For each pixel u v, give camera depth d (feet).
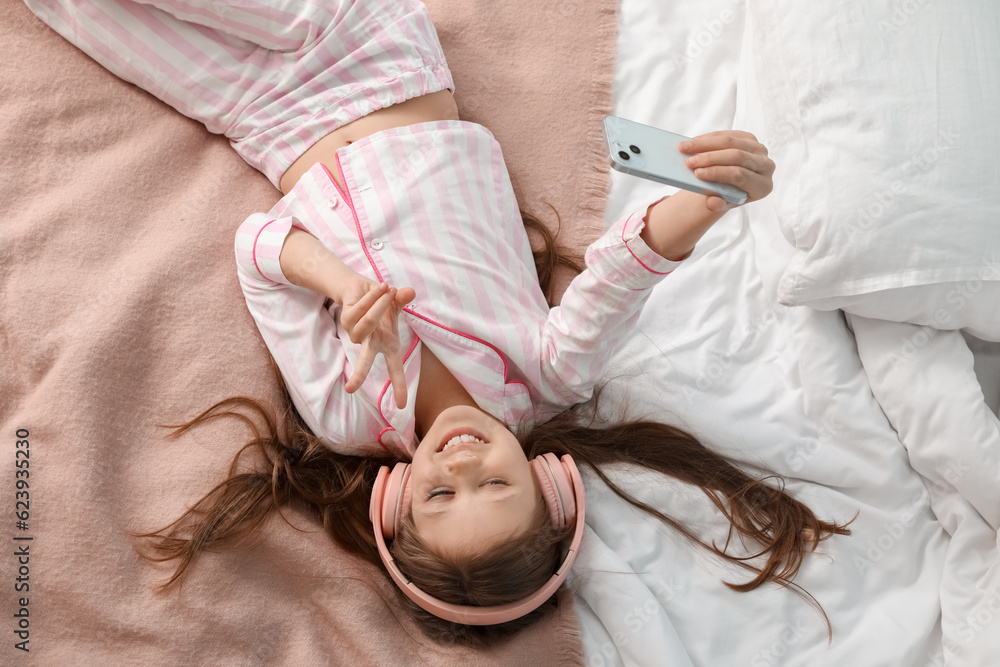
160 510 3.66
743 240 4.55
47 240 3.95
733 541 4.01
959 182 3.71
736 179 2.92
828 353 4.15
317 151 4.13
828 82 3.89
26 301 3.83
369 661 3.62
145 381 3.85
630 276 3.49
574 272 4.50
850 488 4.11
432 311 3.76
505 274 3.98
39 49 4.26
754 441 4.11
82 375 3.68
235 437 3.85
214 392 3.91
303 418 3.99
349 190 3.89
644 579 3.85
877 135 3.78
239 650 3.60
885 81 3.84
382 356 3.78
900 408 4.00
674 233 3.33
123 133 4.28
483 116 4.74
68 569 3.46
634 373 4.21
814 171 3.87
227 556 3.65
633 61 4.83
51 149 4.15
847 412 4.08
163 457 3.76
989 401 4.17
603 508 3.97
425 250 3.82
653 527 3.97
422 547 3.43
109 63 4.23
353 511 3.88
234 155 4.41
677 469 4.08
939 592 3.88
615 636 3.74
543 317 4.04
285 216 4.09
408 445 3.79
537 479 3.64
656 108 4.74
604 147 4.68
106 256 4.00
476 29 4.83
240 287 4.09
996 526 3.85
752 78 4.54
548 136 4.71
